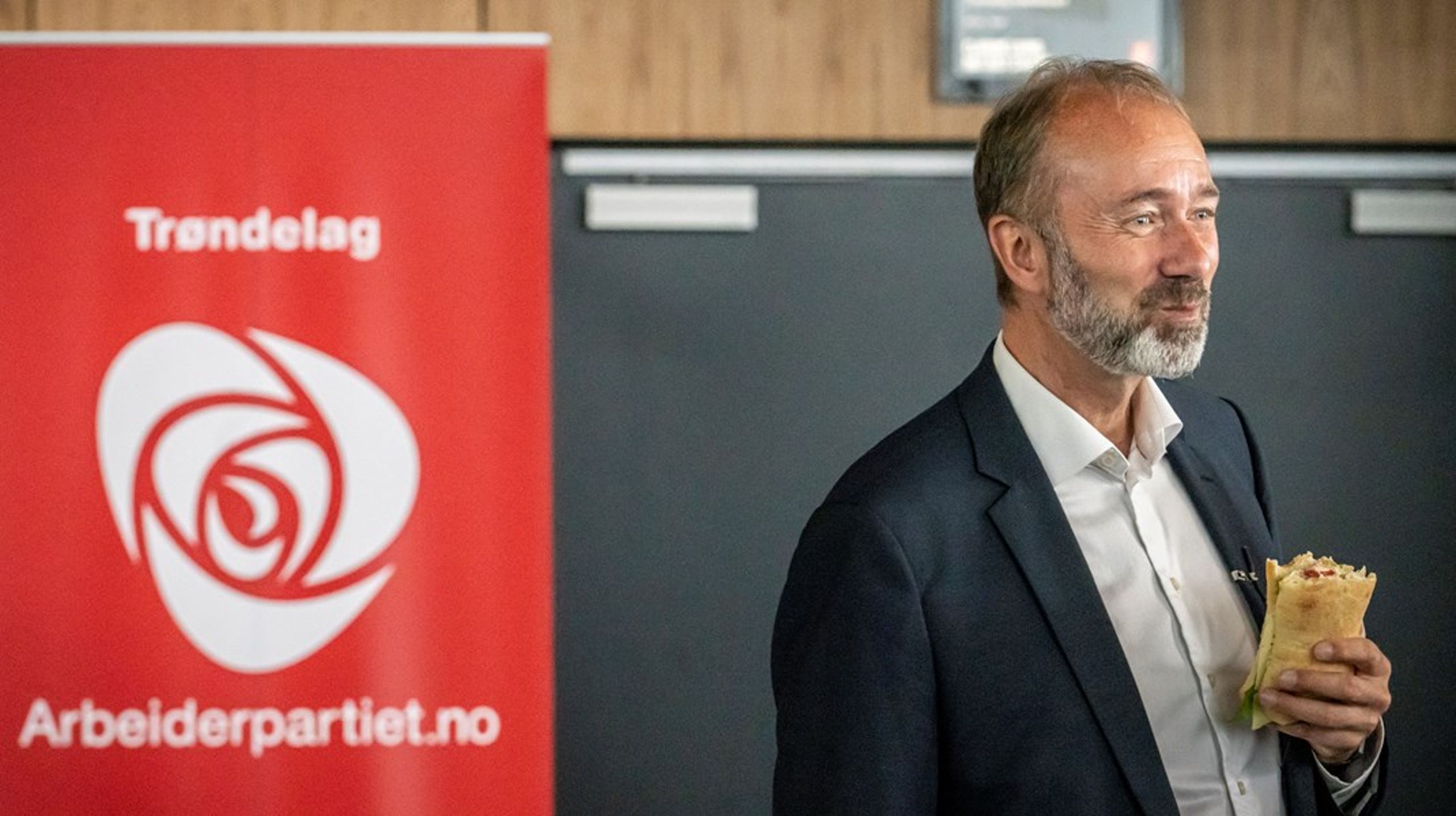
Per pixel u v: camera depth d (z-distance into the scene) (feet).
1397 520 30.42
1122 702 13.37
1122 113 13.79
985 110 29.91
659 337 29.94
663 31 30.01
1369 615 30.40
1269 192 30.37
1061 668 13.50
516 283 18.45
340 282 18.34
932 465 14.21
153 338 18.20
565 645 29.86
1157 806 13.15
